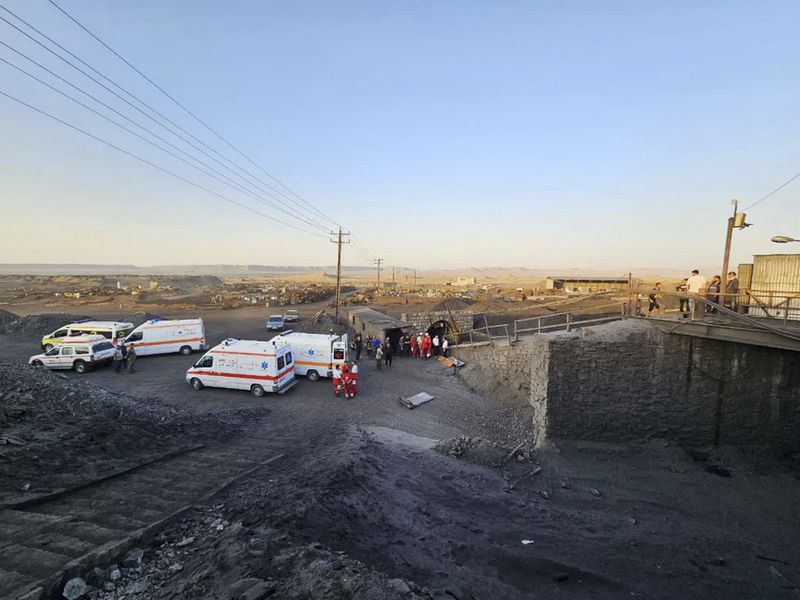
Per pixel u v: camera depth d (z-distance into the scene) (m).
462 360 28.41
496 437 18.03
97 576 6.38
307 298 80.62
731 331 13.43
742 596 8.84
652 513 12.31
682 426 15.43
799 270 16.77
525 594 7.99
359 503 9.65
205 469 11.55
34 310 58.03
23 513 7.92
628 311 17.48
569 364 15.86
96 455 11.05
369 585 5.72
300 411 19.56
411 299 77.38
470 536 9.91
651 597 8.53
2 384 14.23
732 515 12.31
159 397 20.70
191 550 7.32
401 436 17.03
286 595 5.50
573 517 11.81
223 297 81.50
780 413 14.45
